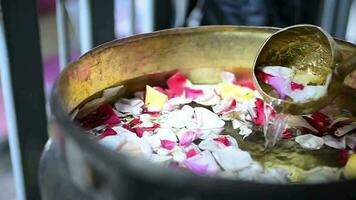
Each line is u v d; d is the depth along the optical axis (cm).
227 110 84
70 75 73
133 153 71
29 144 106
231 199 54
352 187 55
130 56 83
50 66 164
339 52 75
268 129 79
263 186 54
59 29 112
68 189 63
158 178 55
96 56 78
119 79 83
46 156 70
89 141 58
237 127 81
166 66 88
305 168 72
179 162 71
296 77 79
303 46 80
